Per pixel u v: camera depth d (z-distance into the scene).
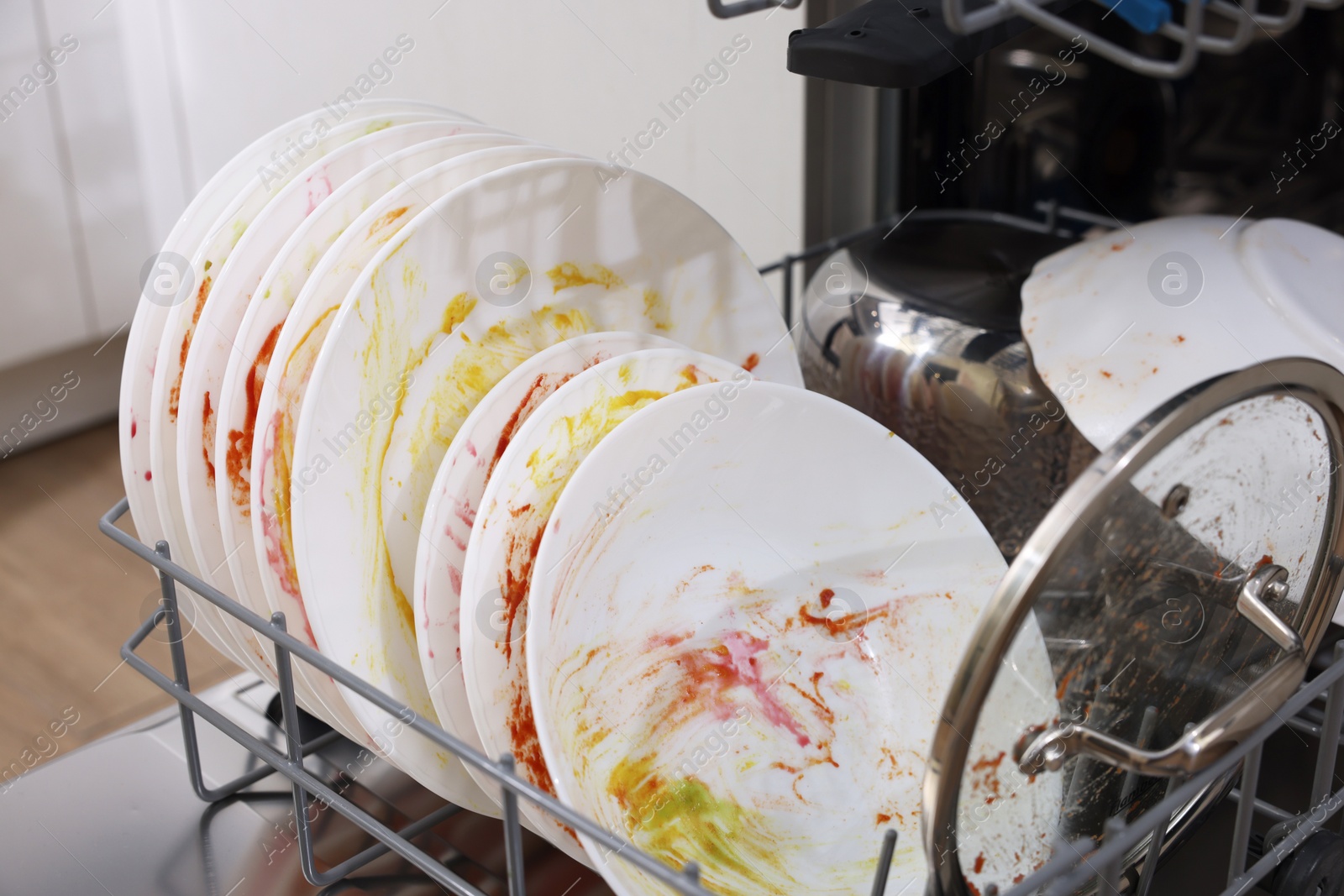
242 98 1.40
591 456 0.55
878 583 0.66
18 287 1.47
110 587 1.21
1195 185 1.17
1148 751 0.47
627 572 0.60
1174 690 0.51
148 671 0.67
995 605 0.41
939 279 0.84
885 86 0.56
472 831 0.69
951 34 0.57
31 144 1.44
